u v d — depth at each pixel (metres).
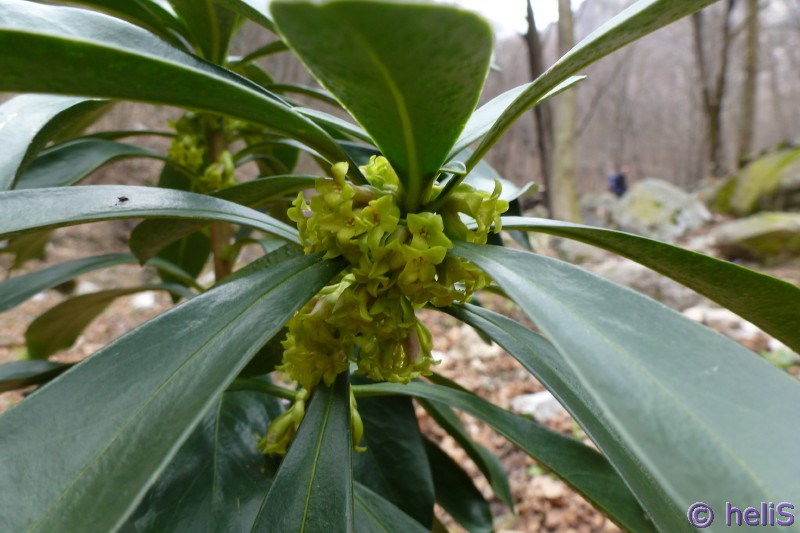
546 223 0.10
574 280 0.07
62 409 0.07
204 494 0.12
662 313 0.07
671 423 0.05
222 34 0.15
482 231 0.10
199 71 0.07
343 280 0.10
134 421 0.07
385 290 0.09
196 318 0.08
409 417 0.17
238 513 0.12
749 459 0.05
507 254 0.08
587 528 0.37
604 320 0.07
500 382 0.54
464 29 0.06
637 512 0.12
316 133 0.09
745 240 1.00
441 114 0.08
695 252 0.09
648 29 0.07
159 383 0.07
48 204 0.09
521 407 0.49
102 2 0.14
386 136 0.08
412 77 0.07
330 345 0.10
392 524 0.12
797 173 1.27
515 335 0.11
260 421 0.14
